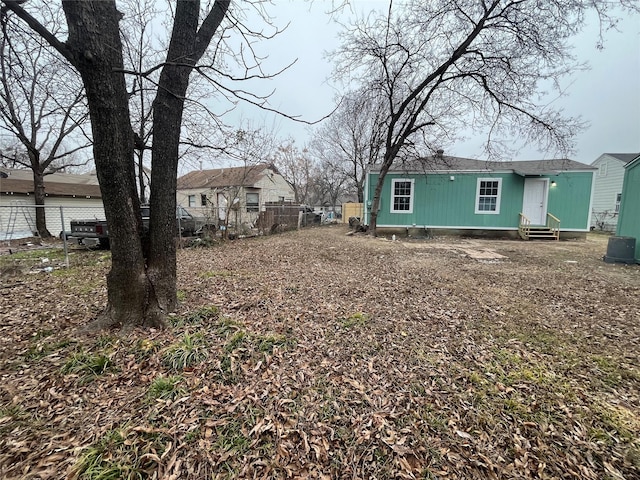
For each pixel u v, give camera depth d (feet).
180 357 8.62
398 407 7.18
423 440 6.22
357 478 5.38
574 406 7.32
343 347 9.97
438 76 36.88
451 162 46.60
